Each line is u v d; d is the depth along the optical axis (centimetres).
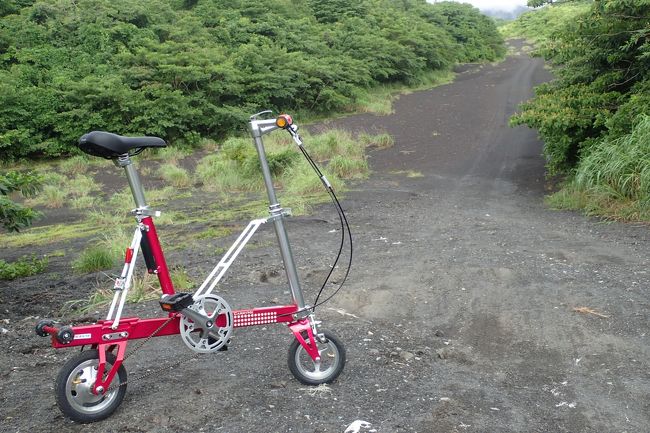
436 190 1288
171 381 388
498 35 5147
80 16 2395
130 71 2120
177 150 1998
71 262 805
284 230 362
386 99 2967
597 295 551
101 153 330
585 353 439
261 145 353
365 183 1405
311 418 340
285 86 2502
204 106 2177
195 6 2984
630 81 1199
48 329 322
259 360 423
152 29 2494
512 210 1046
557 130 1152
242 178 1469
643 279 590
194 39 2506
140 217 338
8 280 721
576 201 1023
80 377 329
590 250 717
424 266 666
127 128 1992
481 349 454
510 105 2673
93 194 1479
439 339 473
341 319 514
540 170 1473
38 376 413
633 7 1129
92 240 964
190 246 832
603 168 994
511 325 495
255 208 1130
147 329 338
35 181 718
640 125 977
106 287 656
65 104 1950
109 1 2539
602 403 366
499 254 710
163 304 333
